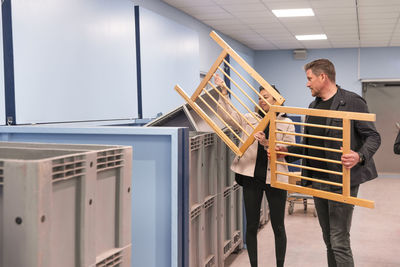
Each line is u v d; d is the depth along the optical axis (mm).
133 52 4410
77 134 2287
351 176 2404
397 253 4223
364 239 4715
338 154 2436
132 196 2217
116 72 4059
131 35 4371
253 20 7152
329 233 2645
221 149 3213
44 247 1062
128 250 1441
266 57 10961
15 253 1061
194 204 2719
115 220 1402
